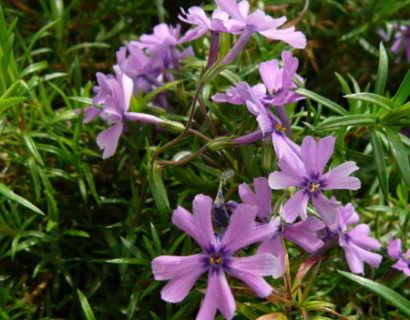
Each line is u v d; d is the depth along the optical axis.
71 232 0.18
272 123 0.16
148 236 0.19
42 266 0.19
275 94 0.17
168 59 0.21
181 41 0.19
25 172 0.20
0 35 0.18
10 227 0.18
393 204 0.21
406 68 0.27
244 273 0.15
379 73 0.18
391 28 0.24
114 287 0.19
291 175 0.15
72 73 0.23
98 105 0.18
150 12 0.24
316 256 0.17
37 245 0.19
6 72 0.18
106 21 0.25
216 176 0.18
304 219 0.15
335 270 0.19
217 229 0.16
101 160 0.21
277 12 0.25
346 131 0.18
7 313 0.18
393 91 0.26
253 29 0.17
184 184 0.19
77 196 0.20
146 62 0.20
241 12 0.18
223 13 0.18
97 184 0.21
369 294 0.19
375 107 0.17
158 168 0.17
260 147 0.19
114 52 0.24
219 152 0.18
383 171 0.17
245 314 0.16
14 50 0.22
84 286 0.19
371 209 0.19
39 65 0.19
